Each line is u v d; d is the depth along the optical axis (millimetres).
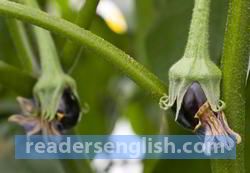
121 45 787
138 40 721
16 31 588
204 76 428
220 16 582
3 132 690
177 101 429
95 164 748
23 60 589
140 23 714
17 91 551
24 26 599
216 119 430
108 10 826
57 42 585
